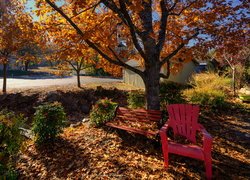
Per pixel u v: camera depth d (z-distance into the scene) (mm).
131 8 4398
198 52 6898
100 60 7738
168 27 7090
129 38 7410
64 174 4211
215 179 3836
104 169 4211
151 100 6133
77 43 5906
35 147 5391
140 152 4863
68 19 5129
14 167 4480
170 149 4031
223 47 6617
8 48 11422
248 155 4930
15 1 10023
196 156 3785
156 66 6117
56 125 5617
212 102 9469
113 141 5426
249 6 5961
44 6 5613
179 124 4832
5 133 4391
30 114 11406
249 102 10625
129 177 3896
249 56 13383
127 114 6070
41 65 60406
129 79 22297
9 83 22516
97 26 5840
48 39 6250
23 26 6016
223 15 6215
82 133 6109
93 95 14805
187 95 10438
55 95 13023
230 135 6328
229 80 14664
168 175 3930
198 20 6348
